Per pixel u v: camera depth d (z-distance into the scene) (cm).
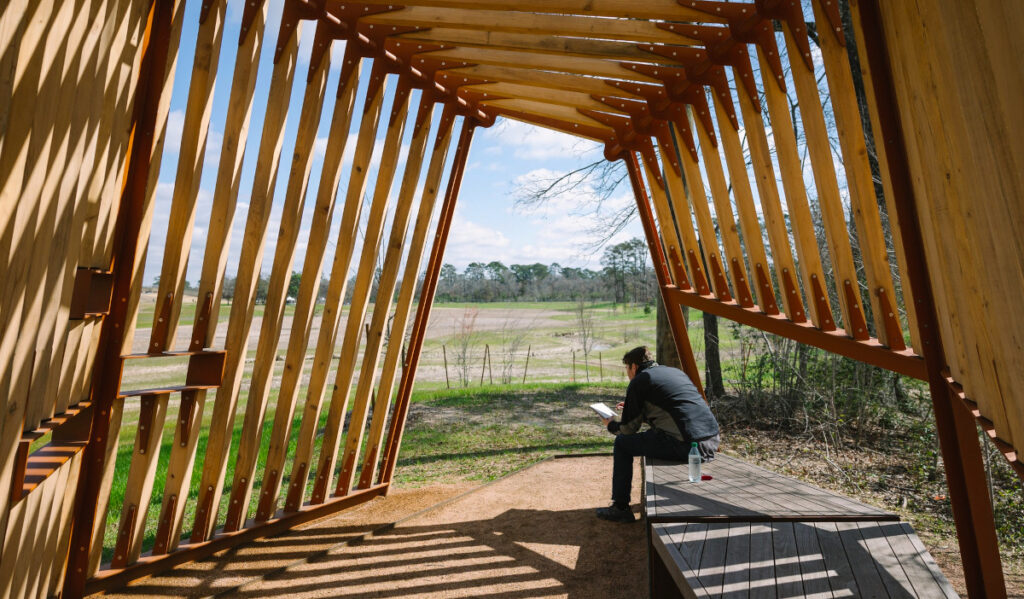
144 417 324
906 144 235
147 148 303
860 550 266
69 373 258
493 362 2178
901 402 764
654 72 407
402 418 526
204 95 307
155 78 301
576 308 3002
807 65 298
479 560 371
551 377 1828
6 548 197
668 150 468
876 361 307
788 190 343
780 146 337
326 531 421
